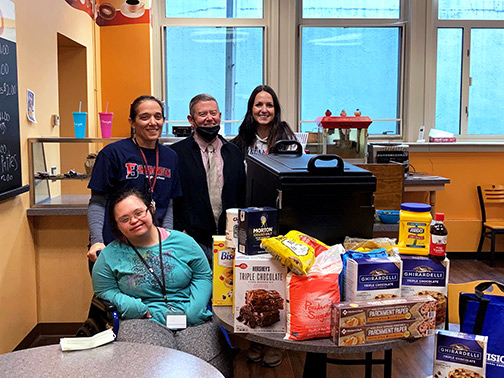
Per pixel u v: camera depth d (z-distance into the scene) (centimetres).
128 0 491
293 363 302
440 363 148
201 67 570
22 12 314
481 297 155
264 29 561
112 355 138
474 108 579
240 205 280
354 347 141
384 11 574
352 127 387
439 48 569
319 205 164
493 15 569
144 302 211
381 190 361
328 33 572
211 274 221
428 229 158
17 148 302
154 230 215
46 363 133
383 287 147
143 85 504
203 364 133
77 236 340
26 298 324
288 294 145
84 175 341
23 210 320
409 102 570
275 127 308
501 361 149
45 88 358
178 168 268
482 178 552
